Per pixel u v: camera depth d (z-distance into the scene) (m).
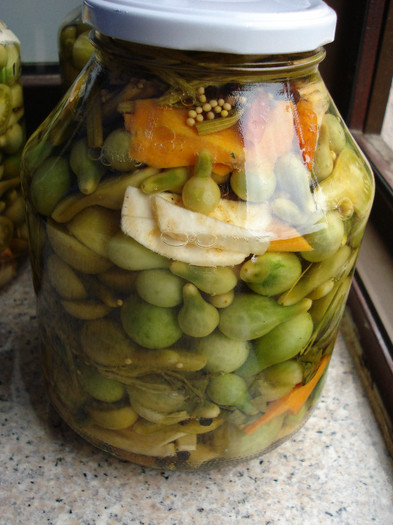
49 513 0.48
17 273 0.75
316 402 0.52
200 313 0.38
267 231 0.38
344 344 0.69
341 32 0.77
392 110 0.76
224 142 0.37
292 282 0.39
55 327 0.46
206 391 0.42
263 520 0.48
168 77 0.38
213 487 0.51
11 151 0.64
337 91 0.82
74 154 0.40
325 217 0.40
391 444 0.55
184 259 0.37
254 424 0.45
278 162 0.39
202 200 0.37
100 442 0.49
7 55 0.60
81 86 0.44
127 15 0.35
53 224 0.41
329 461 0.54
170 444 0.46
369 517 0.49
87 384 0.44
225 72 0.37
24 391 0.59
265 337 0.41
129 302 0.39
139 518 0.48
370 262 0.72
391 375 0.57
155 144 0.37
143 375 0.41
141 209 0.37
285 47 0.36
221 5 0.37
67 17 0.65
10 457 0.52
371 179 0.47
